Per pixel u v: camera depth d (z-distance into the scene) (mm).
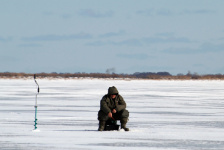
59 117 61156
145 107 79625
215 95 119688
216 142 38812
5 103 88000
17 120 56812
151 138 40875
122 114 45531
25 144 37469
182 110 73438
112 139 40156
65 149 35344
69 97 108000
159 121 56562
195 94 124750
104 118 45406
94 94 121688
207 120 57844
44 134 43250
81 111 71000
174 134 43625
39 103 88312
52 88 162500
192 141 39250
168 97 109938
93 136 41875
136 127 49875
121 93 129000
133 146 36656
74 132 44719
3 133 43938
